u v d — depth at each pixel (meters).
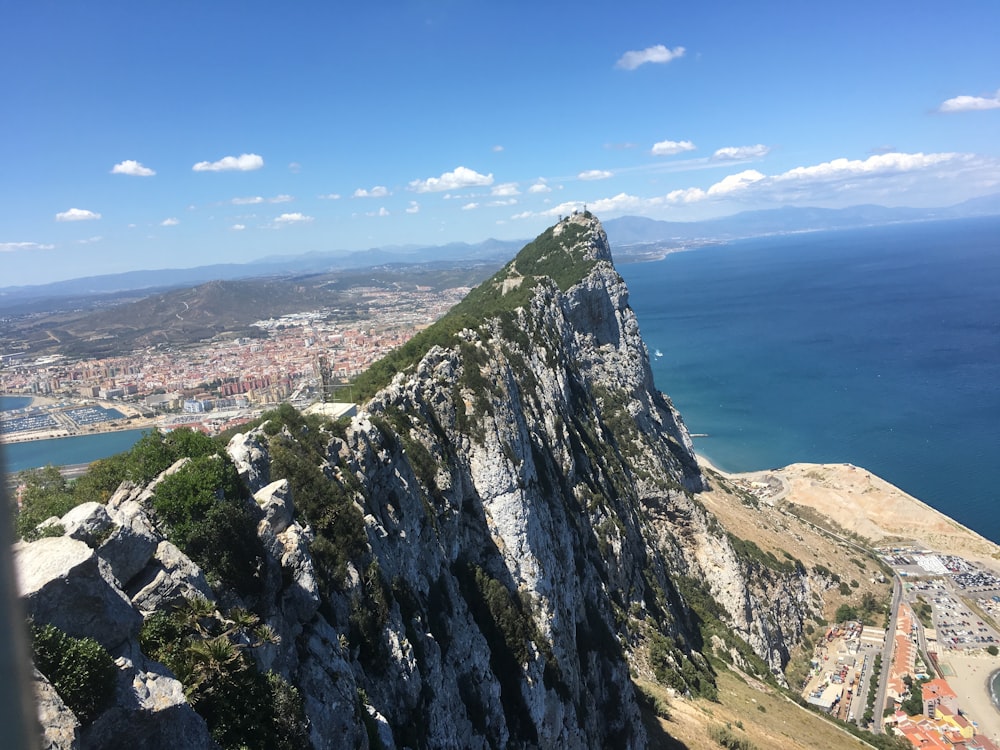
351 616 32.56
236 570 25.45
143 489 27.39
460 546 55.06
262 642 23.52
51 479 33.94
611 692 65.38
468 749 39.09
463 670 43.03
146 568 21.86
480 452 61.97
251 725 21.16
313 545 32.47
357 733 27.16
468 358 70.50
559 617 60.12
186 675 20.00
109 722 16.28
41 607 16.38
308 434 41.19
